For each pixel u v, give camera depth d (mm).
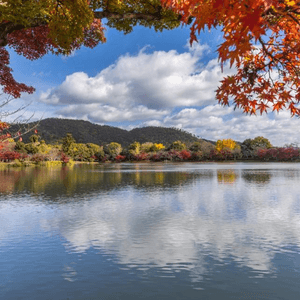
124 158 132250
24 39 7344
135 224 8836
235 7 1954
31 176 31188
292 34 2846
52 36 5848
